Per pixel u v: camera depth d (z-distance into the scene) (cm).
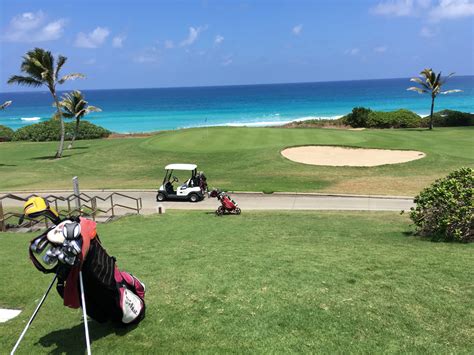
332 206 1734
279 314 498
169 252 880
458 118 4931
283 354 416
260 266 703
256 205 1800
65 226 389
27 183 2403
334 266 695
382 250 847
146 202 1966
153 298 565
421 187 1962
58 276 413
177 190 1970
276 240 1037
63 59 3447
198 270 697
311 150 2795
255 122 7281
